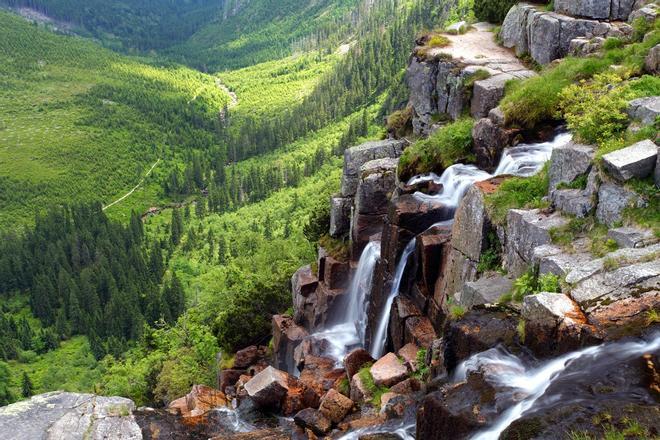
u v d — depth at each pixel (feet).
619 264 33.65
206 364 103.04
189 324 126.82
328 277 86.79
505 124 63.72
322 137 583.58
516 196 48.73
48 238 504.02
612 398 25.17
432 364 44.32
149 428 45.42
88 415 43.65
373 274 74.13
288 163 545.85
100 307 383.45
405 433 38.93
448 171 67.31
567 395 26.25
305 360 71.82
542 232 41.73
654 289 30.83
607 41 68.64
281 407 54.70
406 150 74.49
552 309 31.63
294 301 98.78
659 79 51.75
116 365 133.28
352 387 55.88
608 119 46.26
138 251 436.76
